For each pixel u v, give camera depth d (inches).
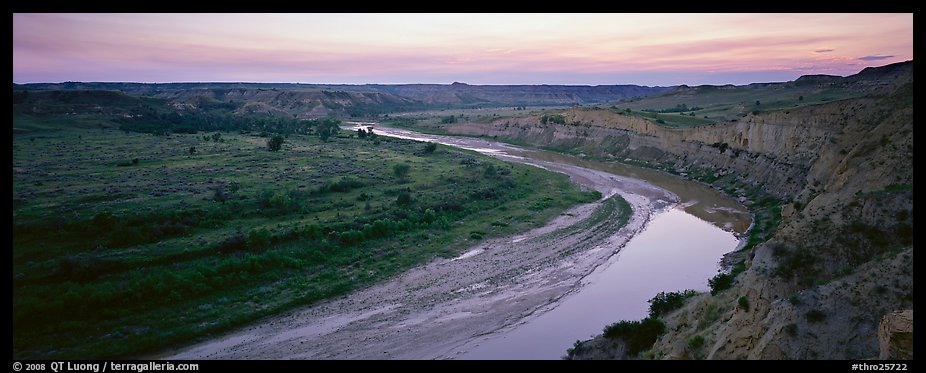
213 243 1760.6
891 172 1086.4
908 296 717.3
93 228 1801.2
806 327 736.3
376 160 3841.0
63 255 1604.3
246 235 1846.7
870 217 978.1
